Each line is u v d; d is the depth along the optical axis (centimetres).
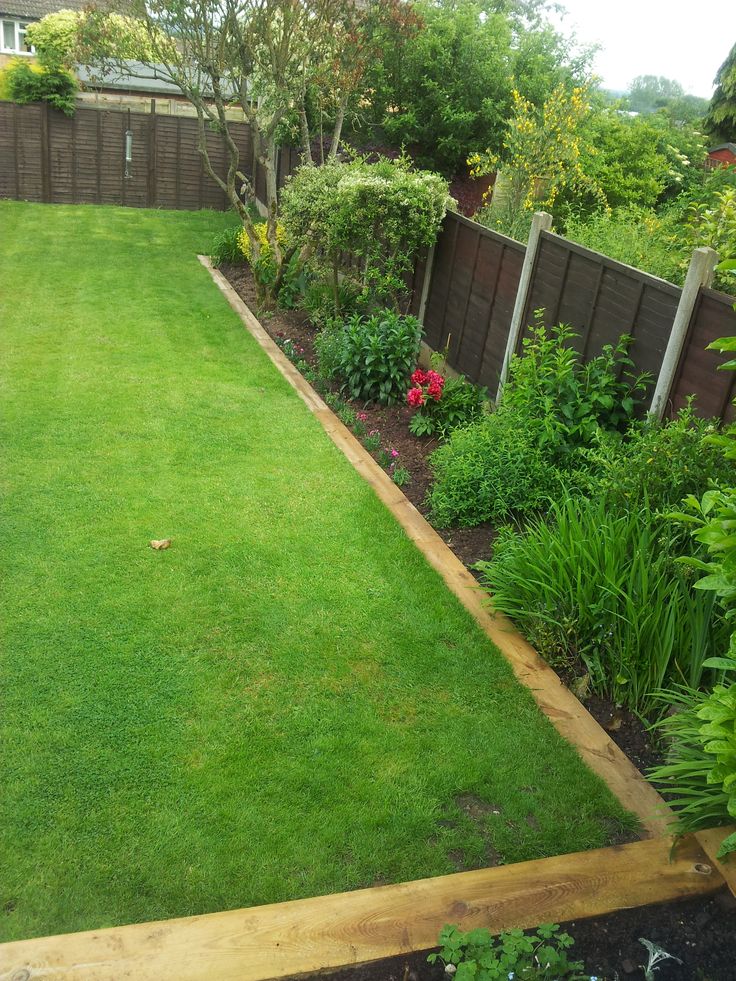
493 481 543
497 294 745
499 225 942
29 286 1080
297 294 1080
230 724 355
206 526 523
